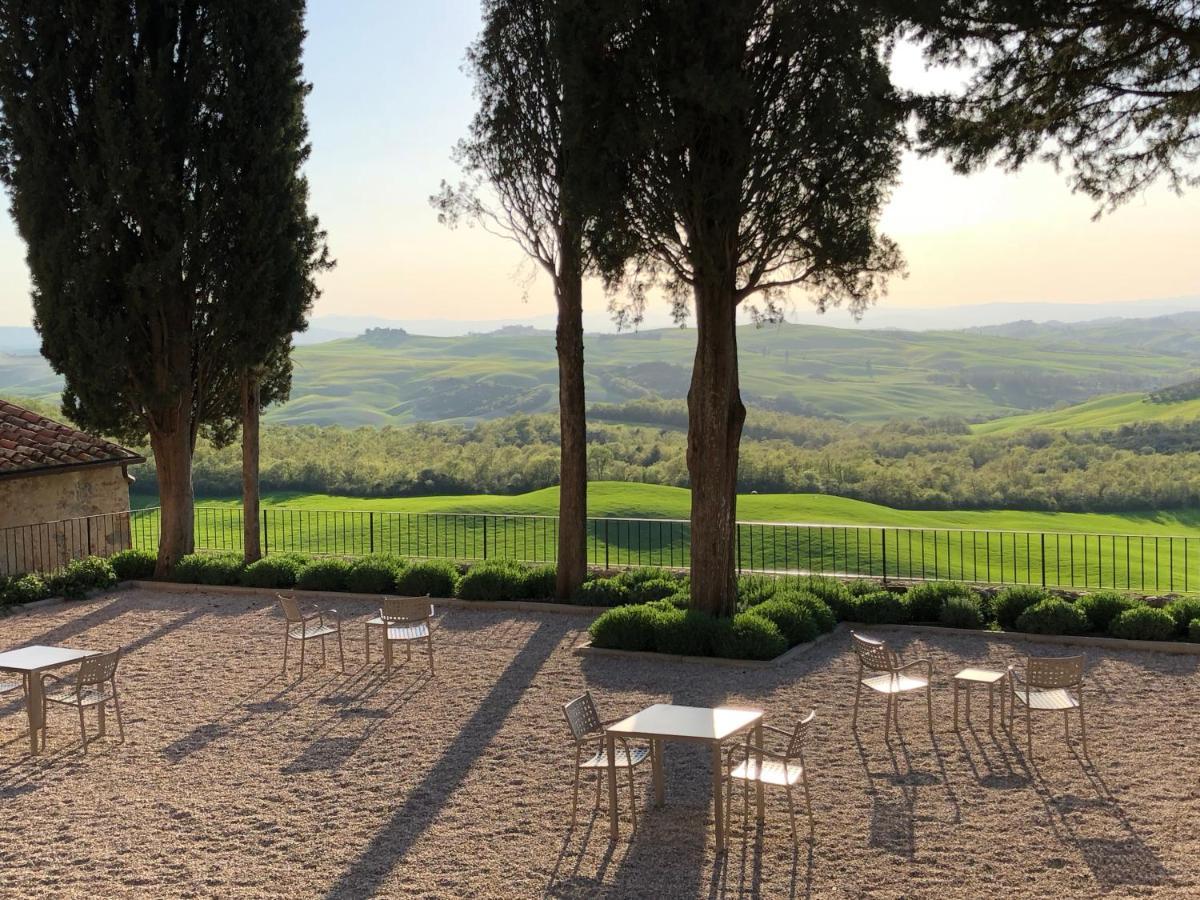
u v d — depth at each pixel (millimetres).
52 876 6883
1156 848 6891
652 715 7594
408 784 8469
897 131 11828
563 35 12414
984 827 7324
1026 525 48438
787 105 12453
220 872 6887
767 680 11367
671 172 12570
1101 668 11438
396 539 33969
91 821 7852
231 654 13109
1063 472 63344
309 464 50938
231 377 19234
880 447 89562
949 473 62500
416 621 12078
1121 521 52062
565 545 15609
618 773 8594
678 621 12453
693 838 7262
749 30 12266
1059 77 8609
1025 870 6625
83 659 9570
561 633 13859
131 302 17719
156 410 18203
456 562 17875
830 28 11625
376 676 11914
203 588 17531
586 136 12555
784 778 7145
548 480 53156
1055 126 8930
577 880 6648
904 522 41219
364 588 16672
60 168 17547
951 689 10812
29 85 17312
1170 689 10586
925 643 12797
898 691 9258
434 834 7441
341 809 7969
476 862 6949
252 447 18891
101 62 17281
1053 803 7738
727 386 13523
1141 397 129750
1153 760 8586
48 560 20266
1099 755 8750
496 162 15148
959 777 8328
